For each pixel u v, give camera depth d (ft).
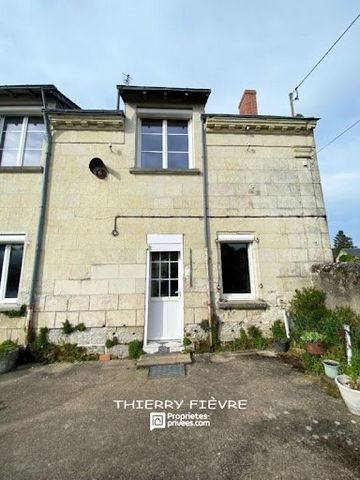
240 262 19.29
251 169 20.25
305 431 8.54
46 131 19.24
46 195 18.56
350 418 9.23
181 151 20.63
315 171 20.75
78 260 17.84
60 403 10.84
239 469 7.02
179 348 16.93
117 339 17.02
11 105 20.02
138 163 19.93
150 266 18.34
